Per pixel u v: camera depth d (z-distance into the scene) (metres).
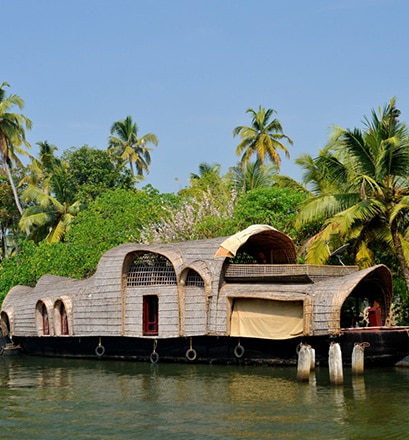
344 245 23.45
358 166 24.50
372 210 23.28
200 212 30.77
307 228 28.83
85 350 25.42
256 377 18.72
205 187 38.97
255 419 13.65
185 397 16.14
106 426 13.56
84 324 24.45
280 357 20.83
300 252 26.81
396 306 28.58
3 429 13.52
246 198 29.61
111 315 23.69
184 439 12.44
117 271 23.78
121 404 15.62
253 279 22.02
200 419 13.84
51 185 41.44
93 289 24.39
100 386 18.33
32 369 22.91
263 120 44.69
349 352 19.75
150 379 19.20
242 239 22.25
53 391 17.75
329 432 12.55
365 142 24.17
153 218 32.47
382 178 23.83
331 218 24.66
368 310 23.31
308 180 29.30
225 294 21.62
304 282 21.44
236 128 45.41
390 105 24.55
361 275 20.17
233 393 16.38
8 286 33.19
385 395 15.67
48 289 27.62
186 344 22.39
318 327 19.66
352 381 17.64
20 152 45.19
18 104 41.12
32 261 32.00
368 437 12.17
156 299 23.14
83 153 43.59
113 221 31.72
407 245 24.67
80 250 30.73
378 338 20.09
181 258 22.61
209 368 20.98
